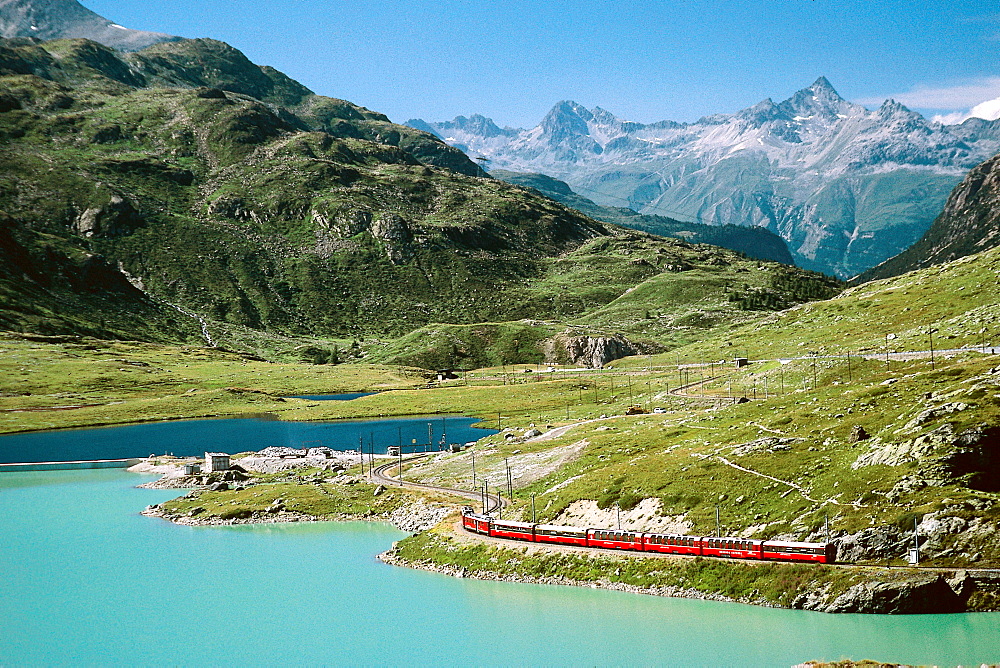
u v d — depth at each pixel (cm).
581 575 11825
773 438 13775
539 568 12238
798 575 10362
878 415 13312
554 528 12731
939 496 10662
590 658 9469
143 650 11000
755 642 9312
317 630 11112
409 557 13912
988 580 9588
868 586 9781
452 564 13125
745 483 12675
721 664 8944
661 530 12331
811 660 8756
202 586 13262
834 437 13125
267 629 11312
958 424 11412
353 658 10181
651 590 11106
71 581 13700
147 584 13438
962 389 12644
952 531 10150
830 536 10719
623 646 9638
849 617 9612
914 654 8612
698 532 11925
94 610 12419
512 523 13300
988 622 9188
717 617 10050
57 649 11181
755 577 10631
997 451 11006
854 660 8600
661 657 9206
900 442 11831
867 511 10912
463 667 9725
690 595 10819
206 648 10844
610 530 12319
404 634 10688
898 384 14575
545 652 9719
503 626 10575
